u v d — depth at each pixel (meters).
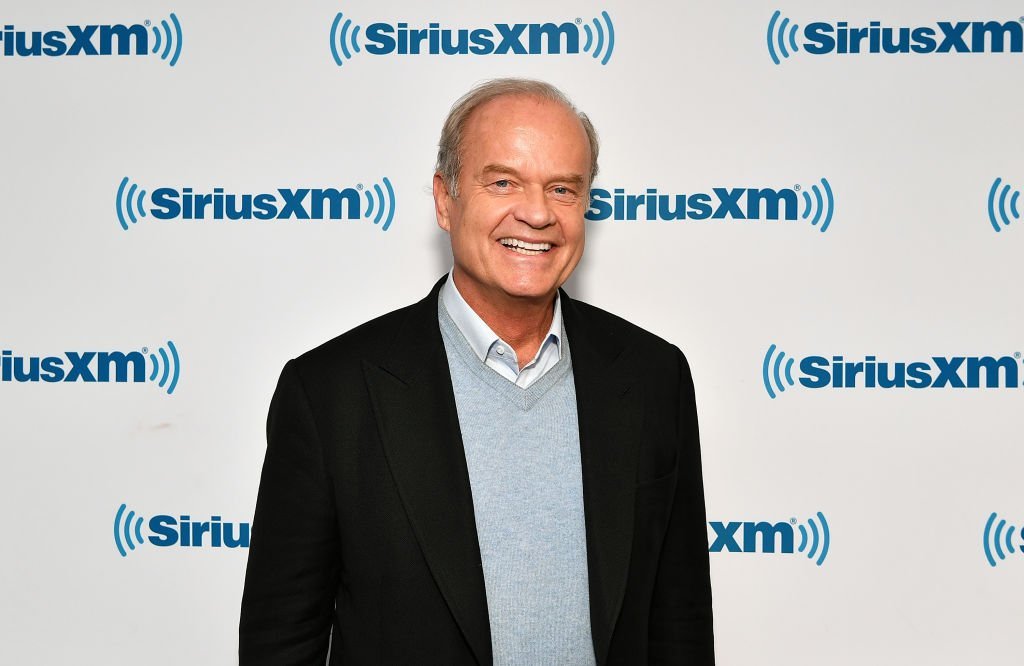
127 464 1.64
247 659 1.18
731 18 1.60
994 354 1.61
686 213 1.62
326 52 1.61
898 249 1.61
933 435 1.62
